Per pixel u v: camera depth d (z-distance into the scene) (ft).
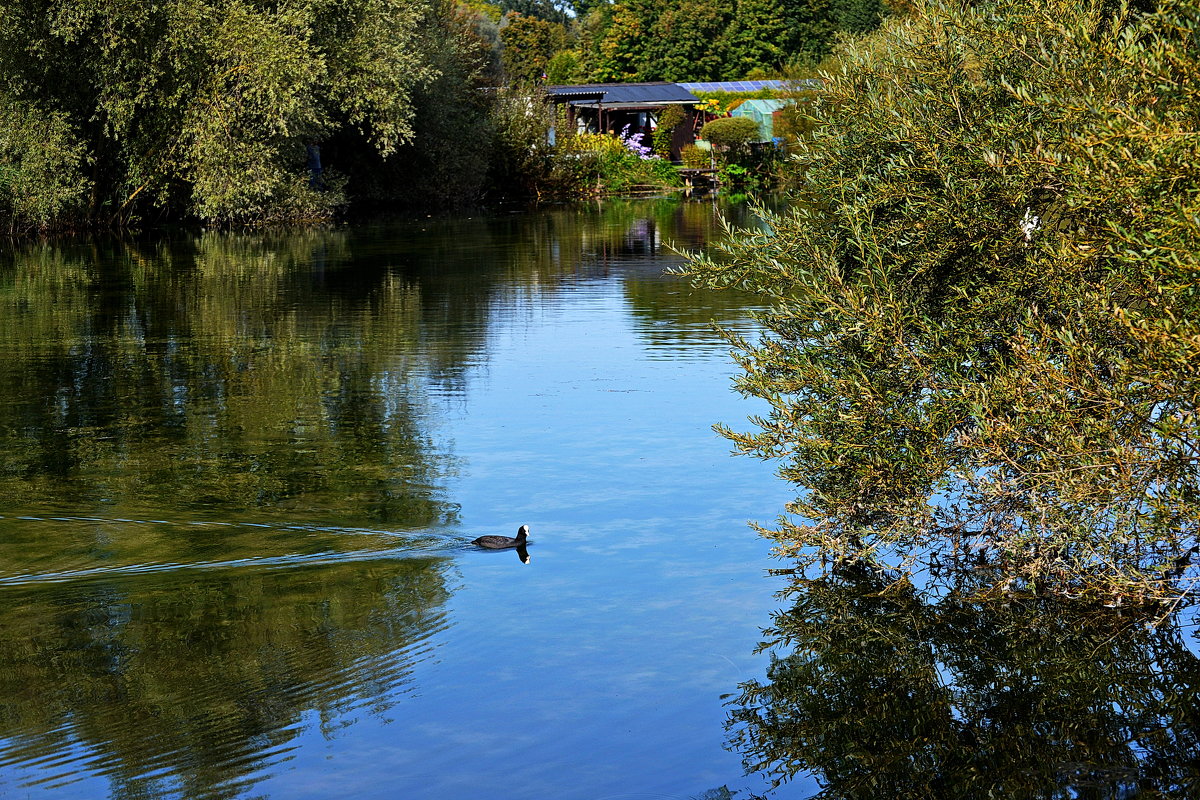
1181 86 22.85
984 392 25.72
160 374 51.39
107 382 49.78
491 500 33.96
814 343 28.84
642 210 148.46
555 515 32.71
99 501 33.42
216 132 108.47
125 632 24.81
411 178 150.51
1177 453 24.22
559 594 27.32
